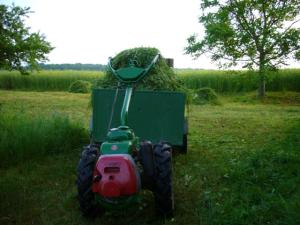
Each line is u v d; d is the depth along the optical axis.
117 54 3.75
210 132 4.89
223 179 2.95
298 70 12.55
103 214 2.39
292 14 10.16
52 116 4.35
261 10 10.13
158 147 2.34
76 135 3.98
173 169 3.25
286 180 2.75
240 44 10.25
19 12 6.20
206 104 9.05
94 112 3.07
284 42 9.97
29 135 3.60
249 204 2.42
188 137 4.55
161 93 2.91
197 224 2.26
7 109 6.91
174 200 2.60
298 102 9.94
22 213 2.44
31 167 3.29
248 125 5.46
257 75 10.31
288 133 4.68
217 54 10.59
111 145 2.11
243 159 3.38
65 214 2.44
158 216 2.35
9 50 6.15
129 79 2.65
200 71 14.69
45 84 16.20
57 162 3.43
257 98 10.54
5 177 3.05
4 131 3.67
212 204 2.46
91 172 2.21
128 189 1.97
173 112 2.91
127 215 2.37
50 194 2.74
